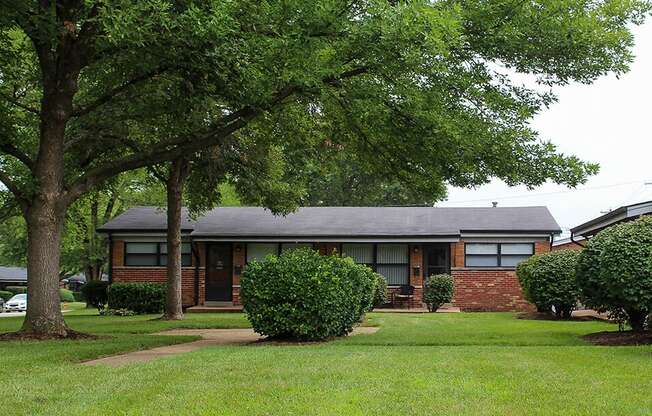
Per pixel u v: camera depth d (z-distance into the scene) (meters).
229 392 6.07
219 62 10.56
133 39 9.86
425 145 12.59
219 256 25.23
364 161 15.20
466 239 24.38
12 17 10.25
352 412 5.28
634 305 10.48
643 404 5.55
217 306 24.53
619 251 10.38
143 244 25.25
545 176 12.76
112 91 12.67
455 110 12.52
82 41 11.81
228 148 18.69
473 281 24.11
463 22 11.91
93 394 6.06
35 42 11.87
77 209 27.45
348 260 12.62
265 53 10.53
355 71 12.27
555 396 5.86
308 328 11.31
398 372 7.16
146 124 15.24
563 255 17.45
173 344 11.35
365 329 14.34
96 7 10.67
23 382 6.69
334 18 10.70
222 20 9.66
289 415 5.20
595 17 12.68
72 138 14.27
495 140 12.26
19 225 34.91
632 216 14.63
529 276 17.77
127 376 7.00
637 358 8.27
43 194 12.00
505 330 13.41
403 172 14.65
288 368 7.46
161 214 26.73
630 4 12.73
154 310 22.16
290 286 11.34
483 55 12.61
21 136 13.81
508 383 6.49
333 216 26.39
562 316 17.47
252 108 12.09
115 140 15.05
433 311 22.08
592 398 5.78
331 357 8.52
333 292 11.39
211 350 9.70
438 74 12.11
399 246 24.81
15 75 13.88
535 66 12.77
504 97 12.73
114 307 22.03
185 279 24.95
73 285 71.31
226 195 35.41
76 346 10.26
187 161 18.56
